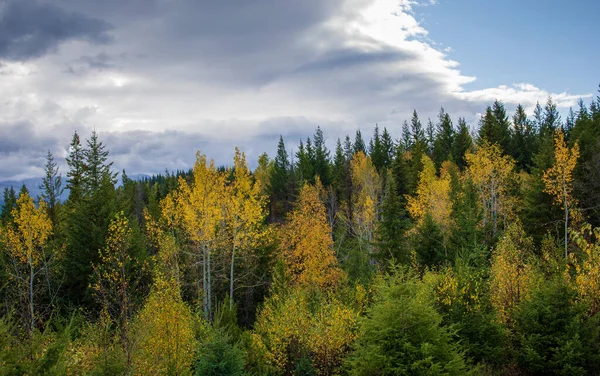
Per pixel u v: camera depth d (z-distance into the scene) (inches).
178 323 526.9
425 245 978.1
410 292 430.6
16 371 324.2
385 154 2689.5
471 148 2267.5
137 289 820.6
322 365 616.1
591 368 520.7
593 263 578.6
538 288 602.2
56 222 1353.3
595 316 537.6
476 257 708.7
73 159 1365.7
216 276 1076.5
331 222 1514.5
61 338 365.4
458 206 1157.7
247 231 991.0
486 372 569.3
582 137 1304.1
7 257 937.5
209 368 471.2
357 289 801.6
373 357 413.4
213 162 952.9
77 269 943.7
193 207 934.4
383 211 1025.5
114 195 1214.3
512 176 1423.5
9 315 393.4
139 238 1108.5
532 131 2443.4
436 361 406.9
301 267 977.5
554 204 1095.6
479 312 581.0
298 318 660.1
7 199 1975.9
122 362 416.5
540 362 538.6
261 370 634.2
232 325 731.4
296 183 2027.6
